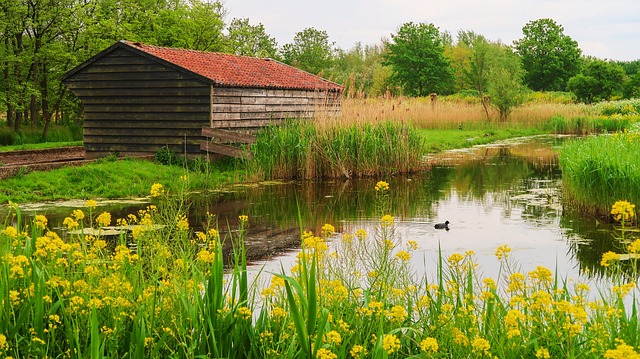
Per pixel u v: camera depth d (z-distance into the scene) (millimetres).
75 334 4891
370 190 19266
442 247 11461
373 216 14844
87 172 18594
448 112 44250
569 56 85812
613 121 43094
